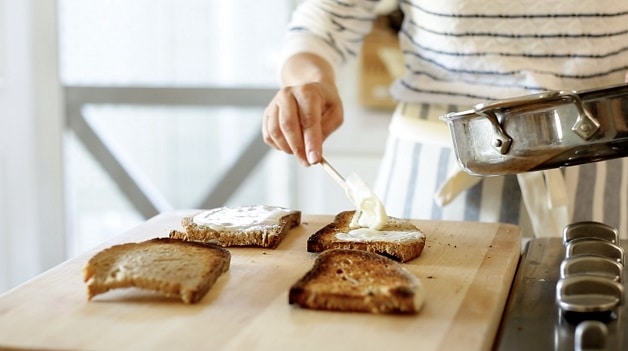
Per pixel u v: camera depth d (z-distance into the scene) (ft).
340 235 3.82
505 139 3.20
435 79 4.57
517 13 4.22
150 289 3.18
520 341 2.83
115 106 8.59
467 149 3.35
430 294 3.24
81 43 8.46
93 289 3.19
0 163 8.04
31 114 8.08
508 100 3.15
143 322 3.01
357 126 7.94
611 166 4.45
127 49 8.49
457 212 4.46
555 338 2.84
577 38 4.22
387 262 3.35
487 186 4.42
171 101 8.53
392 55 7.70
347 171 7.91
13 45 7.93
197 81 8.55
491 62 4.34
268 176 8.66
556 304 3.10
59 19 8.07
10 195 8.13
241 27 8.43
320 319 3.02
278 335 2.90
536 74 4.30
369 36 7.70
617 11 4.17
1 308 3.14
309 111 4.08
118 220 8.77
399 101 4.75
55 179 8.23
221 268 3.44
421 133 4.50
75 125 8.57
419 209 4.52
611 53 4.26
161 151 8.73
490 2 4.22
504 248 3.82
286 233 4.07
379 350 2.80
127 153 8.73
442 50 4.42
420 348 2.81
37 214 8.23
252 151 8.62
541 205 4.27
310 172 8.45
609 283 3.01
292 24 4.84
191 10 8.40
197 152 8.72
